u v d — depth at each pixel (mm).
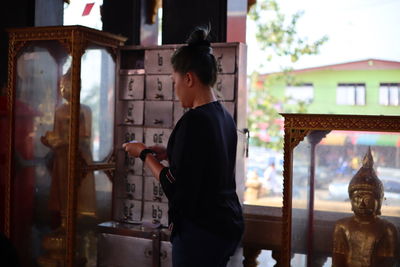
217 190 2090
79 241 3359
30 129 3451
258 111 6480
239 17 3621
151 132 3426
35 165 3451
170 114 3350
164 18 3590
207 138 2035
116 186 3572
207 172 2057
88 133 3344
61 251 3344
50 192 3400
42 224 3436
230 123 2229
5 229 3543
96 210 3461
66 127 3287
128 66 3600
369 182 2482
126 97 3498
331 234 2598
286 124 2607
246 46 3240
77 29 3193
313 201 2615
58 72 3301
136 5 3768
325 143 2568
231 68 3133
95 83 3373
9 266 1339
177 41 3553
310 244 2633
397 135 2443
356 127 2479
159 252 3229
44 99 3375
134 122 3475
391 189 2479
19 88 3480
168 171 2098
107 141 3502
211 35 3438
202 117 2049
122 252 3357
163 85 3365
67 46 3240
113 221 3570
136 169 3488
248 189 3928
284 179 2629
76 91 3221
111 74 3498
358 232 2525
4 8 4145
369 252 2504
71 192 3258
